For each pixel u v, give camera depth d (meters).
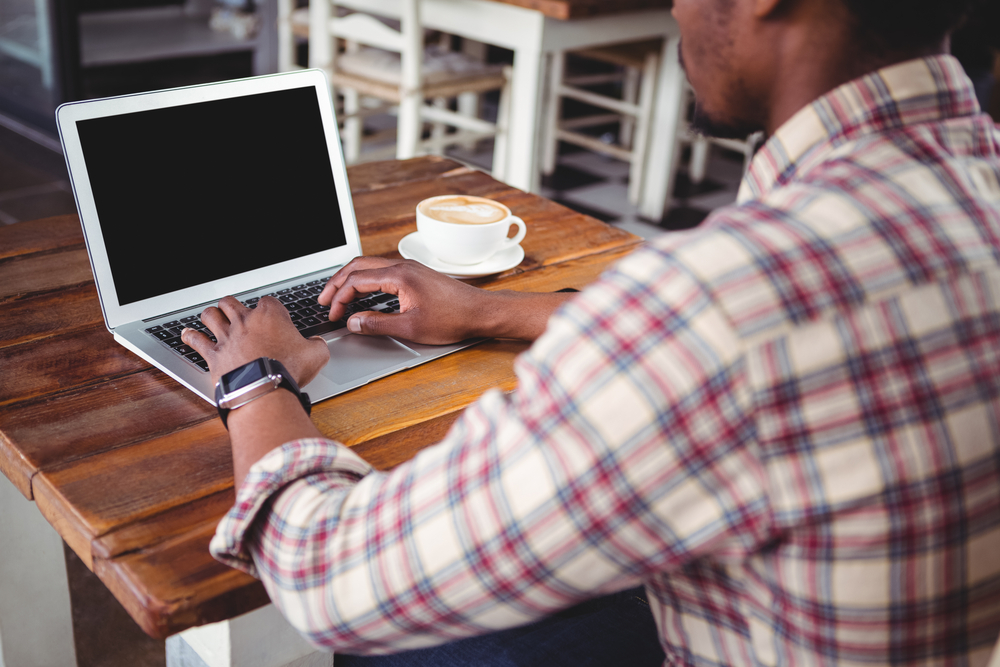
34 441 0.73
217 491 0.70
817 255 0.43
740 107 0.56
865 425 0.43
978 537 0.46
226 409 0.67
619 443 0.42
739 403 0.42
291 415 0.66
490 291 0.96
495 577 0.47
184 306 0.96
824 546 0.44
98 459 0.72
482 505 0.46
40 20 3.54
